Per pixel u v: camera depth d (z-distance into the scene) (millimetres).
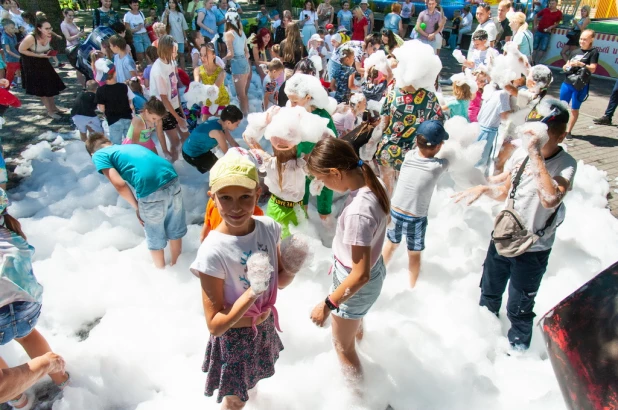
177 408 2922
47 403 2963
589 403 1576
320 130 3836
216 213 3293
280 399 2984
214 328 2102
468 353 3367
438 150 3607
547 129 2623
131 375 3148
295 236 2334
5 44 9414
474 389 3070
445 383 3127
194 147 5320
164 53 5859
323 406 2967
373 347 3371
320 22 14445
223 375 2420
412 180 3641
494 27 8688
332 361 3250
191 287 4059
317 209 4906
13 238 2529
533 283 3094
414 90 4477
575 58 7383
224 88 7148
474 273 4289
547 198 2611
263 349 2541
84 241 4684
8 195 5629
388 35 8531
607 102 9977
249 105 9227
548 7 13086
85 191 5660
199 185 5957
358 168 2514
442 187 5926
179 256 4430
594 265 4387
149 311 3768
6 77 9586
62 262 4281
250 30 13250
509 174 3160
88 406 2936
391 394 3045
